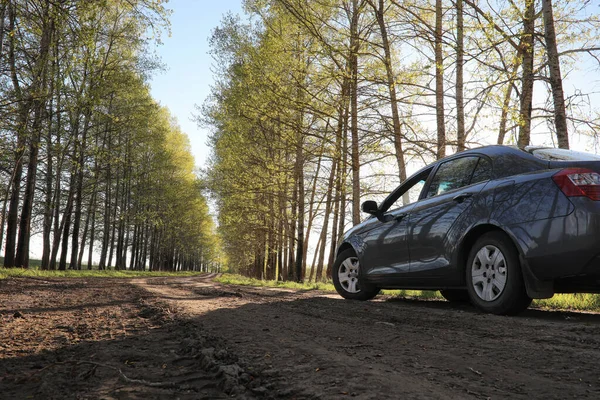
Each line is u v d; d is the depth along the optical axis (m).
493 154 4.27
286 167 15.86
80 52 10.03
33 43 11.73
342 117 12.30
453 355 2.12
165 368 1.87
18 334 2.69
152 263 46.62
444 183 4.73
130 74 21.34
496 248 3.88
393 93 10.84
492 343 2.46
